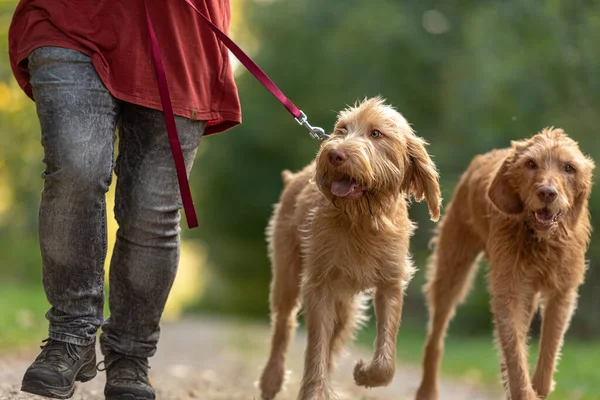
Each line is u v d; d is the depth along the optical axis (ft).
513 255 26.35
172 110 19.88
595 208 82.38
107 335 21.11
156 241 20.49
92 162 18.97
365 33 114.83
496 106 91.81
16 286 87.20
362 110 23.34
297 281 29.99
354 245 24.12
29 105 74.23
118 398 20.61
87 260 19.61
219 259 167.43
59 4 19.42
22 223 104.94
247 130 141.49
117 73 19.57
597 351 61.41
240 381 41.65
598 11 85.20
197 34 20.68
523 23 91.15
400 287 25.11
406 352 71.31
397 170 23.25
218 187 153.17
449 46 115.34
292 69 132.77
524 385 25.43
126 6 19.72
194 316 126.72
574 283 26.68
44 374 19.27
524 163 25.79
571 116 87.71
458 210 32.07
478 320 97.76
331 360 28.73
